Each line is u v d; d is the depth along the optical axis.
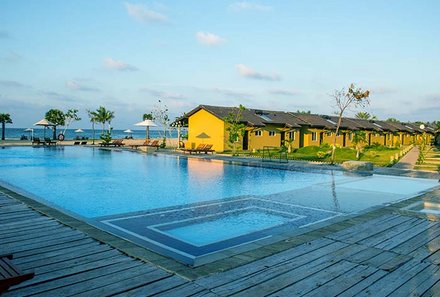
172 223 8.98
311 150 34.47
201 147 34.69
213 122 36.66
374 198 12.76
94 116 56.31
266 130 39.72
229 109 39.47
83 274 4.79
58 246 5.97
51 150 35.28
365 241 6.52
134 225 8.73
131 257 5.48
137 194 13.56
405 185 16.05
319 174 19.62
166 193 13.77
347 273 4.96
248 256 5.61
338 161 26.81
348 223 7.90
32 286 4.39
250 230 8.47
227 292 4.30
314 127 44.44
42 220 7.74
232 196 13.20
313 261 5.43
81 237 6.50
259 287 4.46
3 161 25.36
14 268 3.50
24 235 6.59
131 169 21.44
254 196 13.16
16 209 8.84
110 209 10.91
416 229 7.43
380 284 4.61
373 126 54.06
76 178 17.64
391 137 61.09
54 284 4.46
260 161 25.44
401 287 4.52
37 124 44.91
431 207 10.06
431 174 18.95
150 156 30.12
